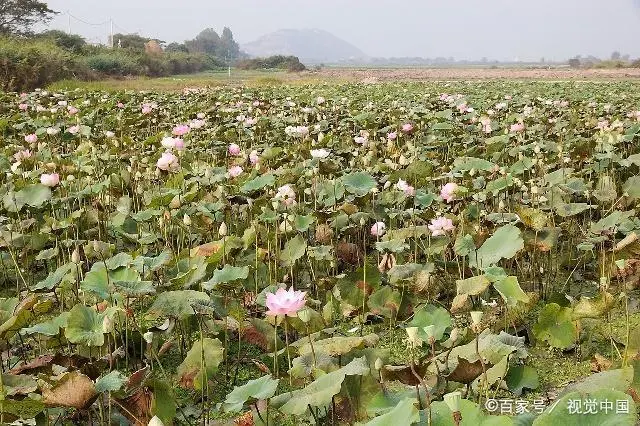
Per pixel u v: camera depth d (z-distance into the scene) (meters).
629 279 4.32
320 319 3.74
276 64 76.56
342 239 5.45
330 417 2.94
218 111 13.00
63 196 6.11
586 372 3.58
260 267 4.63
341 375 2.55
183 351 3.91
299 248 4.63
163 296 3.30
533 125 10.34
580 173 6.73
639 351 3.12
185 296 3.30
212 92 20.09
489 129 8.70
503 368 2.93
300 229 4.77
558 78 41.94
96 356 3.66
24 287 5.17
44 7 47.03
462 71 59.94
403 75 49.94
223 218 5.54
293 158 7.43
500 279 3.54
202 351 3.23
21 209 5.94
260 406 2.86
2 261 5.12
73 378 2.43
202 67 67.38
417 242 5.39
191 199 5.48
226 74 58.34
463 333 3.59
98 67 41.59
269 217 4.84
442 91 22.61
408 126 8.46
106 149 8.55
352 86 26.69
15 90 26.08
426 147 8.80
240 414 3.25
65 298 4.29
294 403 2.48
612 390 1.89
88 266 5.05
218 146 8.92
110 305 3.85
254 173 6.45
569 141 8.25
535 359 3.76
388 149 8.25
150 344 3.27
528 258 5.16
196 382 3.26
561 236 5.64
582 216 6.16
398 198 5.45
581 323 3.84
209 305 3.26
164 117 12.85
